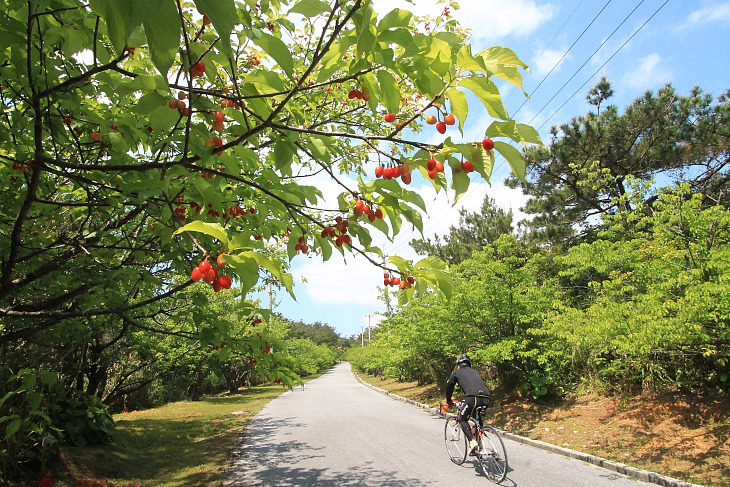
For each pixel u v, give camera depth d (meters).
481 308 9.44
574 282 11.77
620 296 6.98
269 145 3.20
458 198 1.57
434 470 5.68
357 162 5.41
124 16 0.91
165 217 2.35
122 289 4.73
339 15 1.60
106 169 2.05
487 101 1.42
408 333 12.70
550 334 8.26
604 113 11.79
